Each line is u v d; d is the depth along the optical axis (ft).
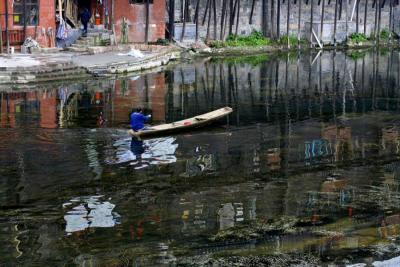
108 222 59.67
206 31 181.16
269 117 100.17
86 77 126.00
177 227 58.80
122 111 99.86
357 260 53.42
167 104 106.93
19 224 59.16
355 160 78.69
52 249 54.65
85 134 85.87
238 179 71.31
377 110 106.63
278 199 65.77
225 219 60.59
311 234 57.77
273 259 53.36
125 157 77.15
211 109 104.27
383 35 207.92
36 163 74.23
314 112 104.37
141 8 163.43
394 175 73.31
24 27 137.69
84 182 69.00
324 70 150.51
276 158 78.79
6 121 91.66
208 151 80.64
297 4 194.18
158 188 68.03
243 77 137.28
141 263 52.54
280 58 171.94
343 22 199.72
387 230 58.70
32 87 116.06
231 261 53.01
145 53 150.30
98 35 149.07
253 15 189.57
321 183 70.49
